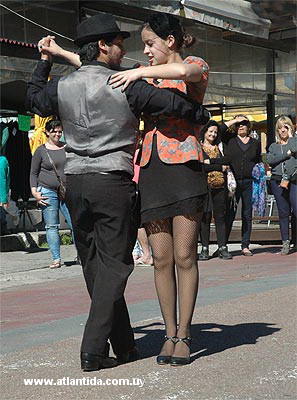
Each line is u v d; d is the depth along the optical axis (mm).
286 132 12602
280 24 20281
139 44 17859
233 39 20750
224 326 6586
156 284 5484
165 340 5570
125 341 5410
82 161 5203
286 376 4988
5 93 14641
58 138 11211
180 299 5387
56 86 5289
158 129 5348
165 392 4680
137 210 5371
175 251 5363
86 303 8383
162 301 5453
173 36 5395
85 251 5418
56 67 14172
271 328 6473
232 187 12336
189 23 19344
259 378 4949
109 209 5145
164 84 5309
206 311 7316
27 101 5473
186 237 5328
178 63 5195
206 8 16812
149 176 5352
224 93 20703
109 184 5137
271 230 14344
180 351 5328
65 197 5367
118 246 5184
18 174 14984
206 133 11875
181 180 5273
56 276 10859
